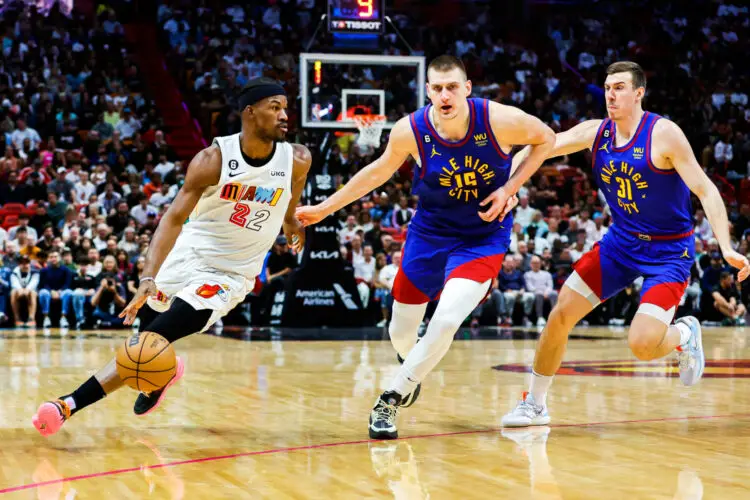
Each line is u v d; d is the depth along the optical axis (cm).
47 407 358
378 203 1379
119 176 1425
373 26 1103
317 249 1200
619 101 405
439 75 375
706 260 1357
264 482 302
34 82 1602
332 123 1111
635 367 703
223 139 372
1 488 292
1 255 1178
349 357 783
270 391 546
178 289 385
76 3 1892
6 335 1032
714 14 2130
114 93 1656
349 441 379
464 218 404
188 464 331
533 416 423
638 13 2114
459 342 979
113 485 296
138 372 354
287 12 1947
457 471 320
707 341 1020
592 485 298
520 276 1278
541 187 1543
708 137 1819
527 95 1816
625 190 418
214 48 1805
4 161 1362
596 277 425
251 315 1238
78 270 1180
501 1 2084
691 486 296
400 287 420
